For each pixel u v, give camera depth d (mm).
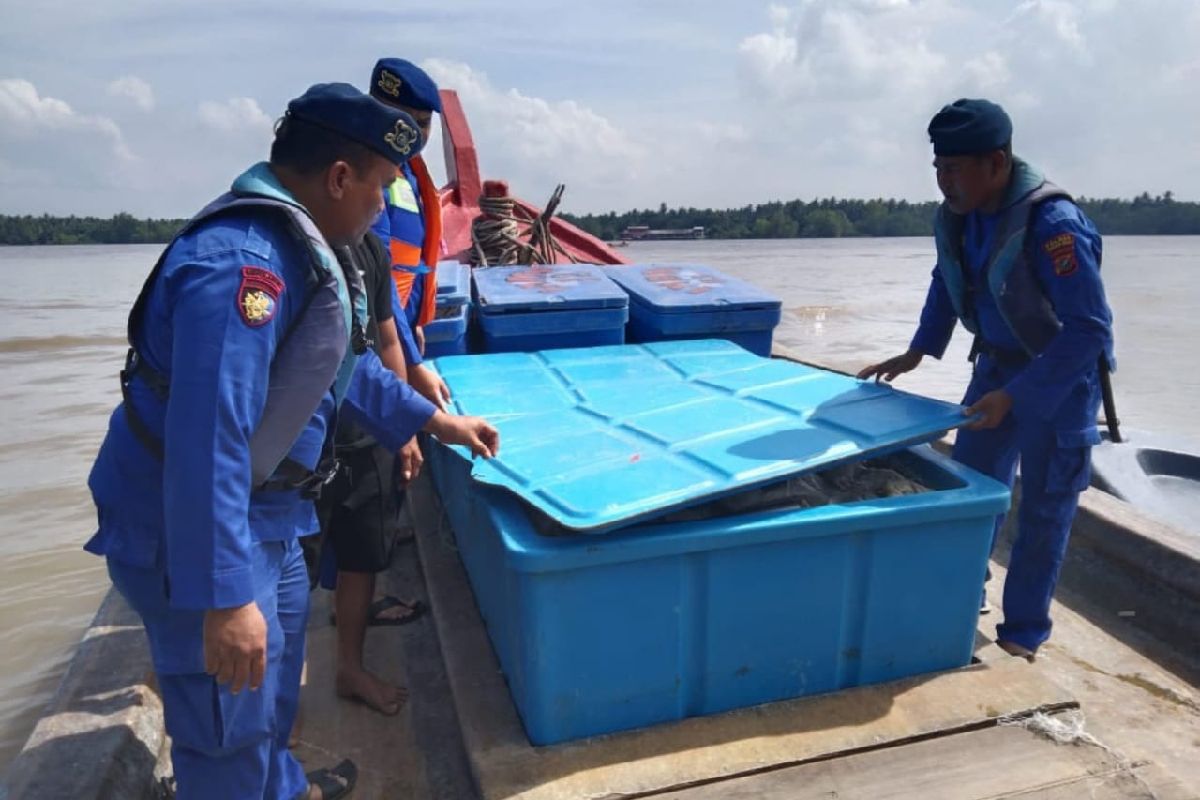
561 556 2043
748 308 4328
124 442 1759
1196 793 2141
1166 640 3332
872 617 2406
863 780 2084
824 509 2297
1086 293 2561
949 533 2408
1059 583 3807
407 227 3312
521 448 2498
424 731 2697
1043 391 2584
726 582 2234
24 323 23297
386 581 3705
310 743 2641
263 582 1882
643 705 2256
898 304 26938
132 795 2475
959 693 2400
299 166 1780
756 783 2072
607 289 4344
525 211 8305
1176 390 13359
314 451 1951
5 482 8172
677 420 2697
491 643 2730
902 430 2480
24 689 4504
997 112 2654
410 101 3270
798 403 2830
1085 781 2088
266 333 1610
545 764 2119
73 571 6094
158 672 1848
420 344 3721
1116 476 5023
